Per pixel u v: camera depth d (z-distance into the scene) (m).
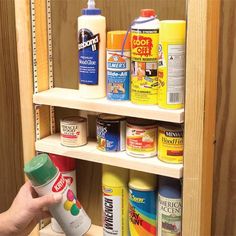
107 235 1.16
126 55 1.03
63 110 1.25
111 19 1.14
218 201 1.14
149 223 1.10
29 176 0.97
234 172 1.11
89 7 1.06
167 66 0.95
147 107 1.00
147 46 0.98
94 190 1.29
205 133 0.96
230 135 1.09
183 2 1.05
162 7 1.08
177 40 0.94
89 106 1.06
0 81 1.35
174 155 1.00
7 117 1.38
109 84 1.05
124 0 1.12
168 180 1.05
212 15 0.92
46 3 1.17
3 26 1.30
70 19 1.19
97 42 1.06
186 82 0.93
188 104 0.93
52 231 1.24
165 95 0.97
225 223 1.15
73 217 1.02
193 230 0.99
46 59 1.19
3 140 1.41
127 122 1.06
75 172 1.25
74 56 1.21
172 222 1.05
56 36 1.21
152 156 1.05
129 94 1.06
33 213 0.97
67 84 1.23
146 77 1.00
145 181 1.08
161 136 1.01
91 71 1.07
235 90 1.06
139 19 0.99
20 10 1.10
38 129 1.19
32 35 1.13
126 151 1.08
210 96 0.97
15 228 0.97
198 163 0.95
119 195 1.13
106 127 1.07
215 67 0.99
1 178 1.45
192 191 0.97
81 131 1.13
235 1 1.02
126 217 1.15
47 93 1.15
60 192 0.99
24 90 1.14
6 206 1.48
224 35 1.04
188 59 0.91
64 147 1.14
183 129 0.97
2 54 1.33
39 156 1.01
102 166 1.19
